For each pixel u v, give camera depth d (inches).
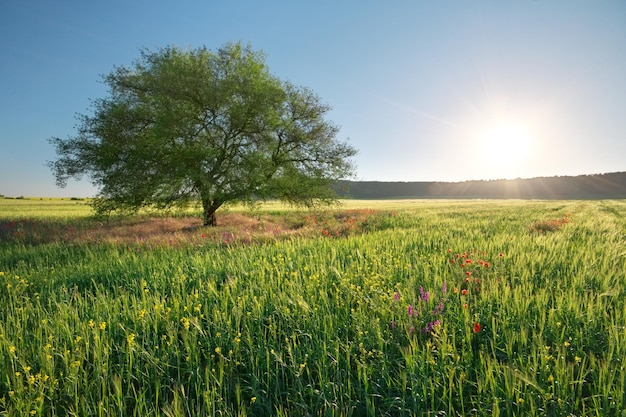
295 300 198.5
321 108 978.7
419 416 118.5
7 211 1565.0
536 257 287.6
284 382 144.6
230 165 832.3
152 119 822.5
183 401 129.0
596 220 697.0
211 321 181.5
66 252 444.5
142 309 196.7
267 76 889.5
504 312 176.1
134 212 883.4
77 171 813.2
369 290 217.3
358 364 139.2
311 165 980.6
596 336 159.0
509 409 116.2
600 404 117.8
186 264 320.5
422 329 169.3
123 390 141.3
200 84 799.7
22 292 266.4
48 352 151.6
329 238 481.1
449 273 254.8
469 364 140.7
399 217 895.1
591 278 228.7
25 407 124.1
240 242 484.4
